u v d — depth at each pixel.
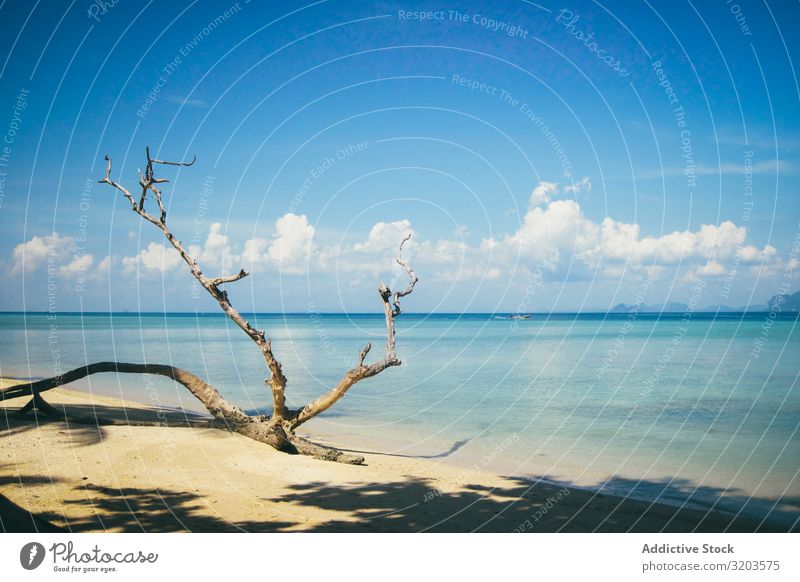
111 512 7.91
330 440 15.11
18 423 12.41
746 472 12.07
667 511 9.41
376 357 40.81
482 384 26.56
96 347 44.69
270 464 10.97
